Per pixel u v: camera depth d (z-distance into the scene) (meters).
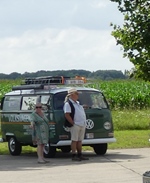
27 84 19.75
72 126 16.64
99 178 13.22
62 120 17.25
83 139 17.30
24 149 21.08
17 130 18.75
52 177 13.55
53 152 17.61
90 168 14.92
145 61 18.69
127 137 23.66
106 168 14.84
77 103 16.80
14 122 18.92
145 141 22.02
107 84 54.25
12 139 19.19
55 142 17.23
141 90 46.09
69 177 13.48
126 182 12.59
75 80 18.91
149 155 17.78
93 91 18.20
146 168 14.68
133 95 42.31
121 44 18.77
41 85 18.16
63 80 18.72
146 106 41.81
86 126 17.52
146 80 19.16
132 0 18.06
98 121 17.73
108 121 17.97
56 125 17.23
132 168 14.73
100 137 17.75
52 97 17.55
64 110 16.70
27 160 17.41
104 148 18.20
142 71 19.05
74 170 14.64
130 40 18.45
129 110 37.94
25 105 18.53
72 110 16.62
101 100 18.17
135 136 24.11
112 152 18.91
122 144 21.12
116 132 26.27
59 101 17.53
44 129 16.44
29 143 18.39
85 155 18.25
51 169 14.95
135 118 30.47
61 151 20.02
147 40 18.09
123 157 17.31
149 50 18.33
